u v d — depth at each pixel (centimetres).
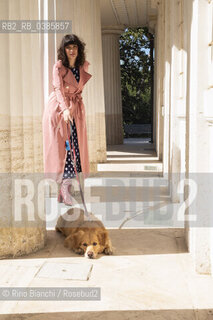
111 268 352
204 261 339
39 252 397
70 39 543
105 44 1714
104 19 1594
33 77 399
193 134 356
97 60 1060
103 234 396
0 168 368
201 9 338
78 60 565
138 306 280
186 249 402
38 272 342
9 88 364
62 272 342
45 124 580
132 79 2347
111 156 1262
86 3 868
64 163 579
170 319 262
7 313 271
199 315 267
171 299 291
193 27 357
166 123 798
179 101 574
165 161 830
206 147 341
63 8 664
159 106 1135
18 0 363
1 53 358
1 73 360
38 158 404
